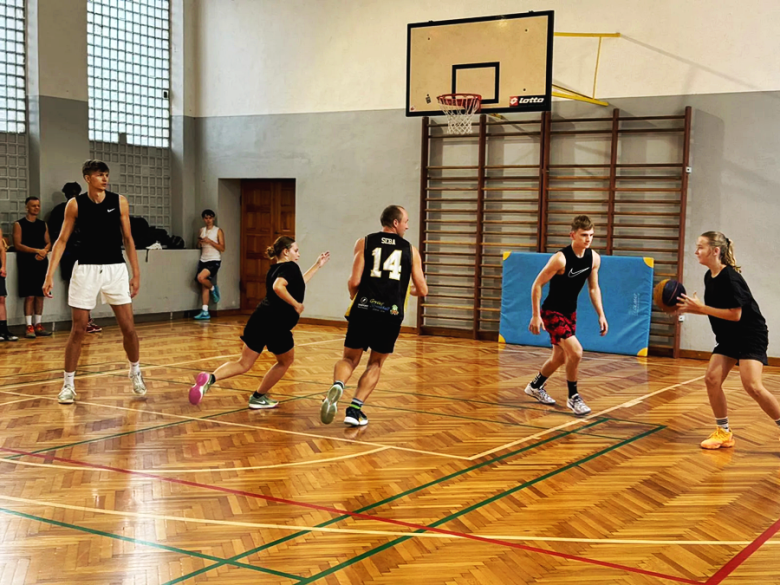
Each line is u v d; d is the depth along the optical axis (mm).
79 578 3039
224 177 12555
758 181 8969
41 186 10562
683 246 9312
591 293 6055
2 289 9383
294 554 3316
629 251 9719
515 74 9383
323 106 11648
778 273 8914
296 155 11922
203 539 3473
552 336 6105
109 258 6145
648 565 3246
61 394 6215
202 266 12305
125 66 11891
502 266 10312
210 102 12609
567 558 3311
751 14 8906
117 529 3580
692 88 9250
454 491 4211
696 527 3703
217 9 12430
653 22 9414
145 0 12141
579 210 9914
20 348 8961
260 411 6047
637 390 7191
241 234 12938
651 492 4230
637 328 9344
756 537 3580
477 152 10523
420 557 3303
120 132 11891
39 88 10477
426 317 10922
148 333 10523
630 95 9578
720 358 5066
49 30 10539
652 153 9500
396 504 3986
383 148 11203
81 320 6125
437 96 9836
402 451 5008
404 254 5426
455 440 5309
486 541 3494
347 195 11547
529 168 10180
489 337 10523
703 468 4703
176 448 4984
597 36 9477
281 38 11938
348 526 3660
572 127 9938
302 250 11969
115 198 6109
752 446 5227
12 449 4914
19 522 3652
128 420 5703
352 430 5523
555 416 6078
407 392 6906
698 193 9297
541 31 9219
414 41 9938
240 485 4262
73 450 4902
